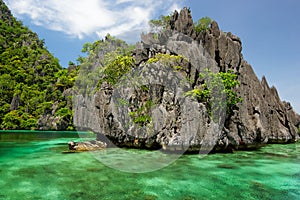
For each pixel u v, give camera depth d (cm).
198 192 547
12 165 785
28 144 1408
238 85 1347
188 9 1518
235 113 1241
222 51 1435
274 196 532
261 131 1369
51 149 1155
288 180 650
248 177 674
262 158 977
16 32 6894
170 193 536
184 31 1429
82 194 524
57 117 3188
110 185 581
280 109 1777
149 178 640
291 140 1722
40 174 673
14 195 516
